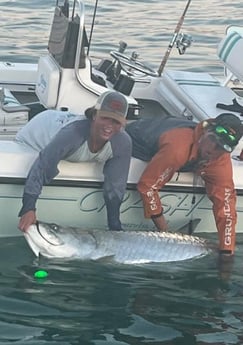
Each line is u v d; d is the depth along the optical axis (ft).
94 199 19.35
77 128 18.15
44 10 46.55
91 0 47.75
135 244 18.62
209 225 20.10
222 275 18.53
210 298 17.69
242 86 25.77
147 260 18.57
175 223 19.95
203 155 18.53
